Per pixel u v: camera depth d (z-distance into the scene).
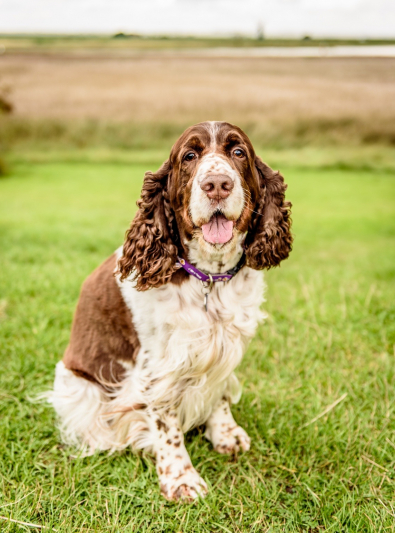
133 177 14.09
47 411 3.20
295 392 3.39
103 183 13.01
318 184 13.38
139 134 18.55
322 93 17.75
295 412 3.15
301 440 2.91
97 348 2.98
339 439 2.87
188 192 2.48
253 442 2.96
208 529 2.34
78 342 3.07
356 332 4.16
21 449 2.78
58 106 18.12
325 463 2.75
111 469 2.74
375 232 8.56
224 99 18.11
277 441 2.95
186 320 2.62
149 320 2.68
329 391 3.36
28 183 12.80
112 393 3.04
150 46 26.94
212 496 2.49
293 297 4.85
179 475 2.64
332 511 2.41
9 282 5.10
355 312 4.52
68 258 6.05
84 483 2.58
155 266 2.59
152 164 16.78
